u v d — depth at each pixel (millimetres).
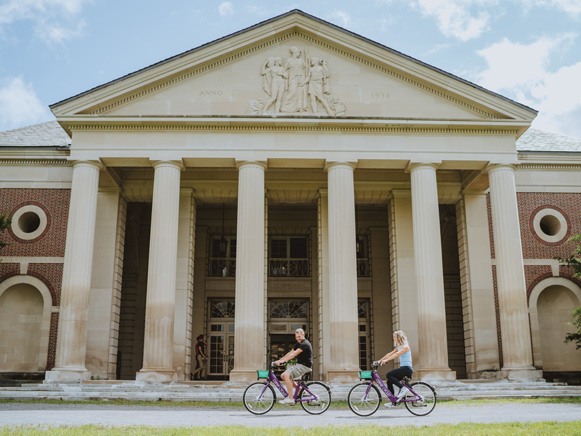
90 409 17766
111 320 29281
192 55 27609
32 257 30547
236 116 26906
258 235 26297
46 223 30953
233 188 31312
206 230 37000
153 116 26844
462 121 27375
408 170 28047
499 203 27250
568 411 16672
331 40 28094
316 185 31500
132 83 27359
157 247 25922
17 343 30359
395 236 31172
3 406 18531
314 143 27281
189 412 16844
